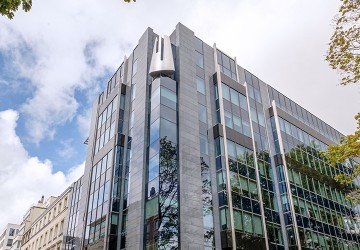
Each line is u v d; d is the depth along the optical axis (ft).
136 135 83.51
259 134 101.50
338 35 42.52
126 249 71.56
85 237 88.63
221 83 93.76
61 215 143.33
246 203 79.51
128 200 78.54
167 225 65.26
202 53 98.48
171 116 78.38
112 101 102.22
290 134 112.68
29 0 27.32
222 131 84.74
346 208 118.32
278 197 95.76
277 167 101.35
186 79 86.28
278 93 124.16
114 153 87.45
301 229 91.56
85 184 102.53
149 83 87.35
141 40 97.86
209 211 73.56
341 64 43.01
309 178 108.78
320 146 126.11
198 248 66.64
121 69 108.68
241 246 71.56
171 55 87.30
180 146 75.31
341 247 103.76
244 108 97.76
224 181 77.46
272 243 83.41
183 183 71.10
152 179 71.61
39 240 163.94
